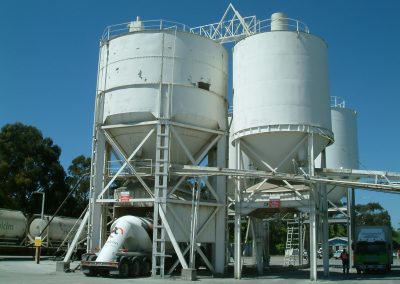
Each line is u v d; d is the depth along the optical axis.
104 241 28.97
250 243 71.19
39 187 61.16
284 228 87.31
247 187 31.55
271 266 41.50
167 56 28.70
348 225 44.16
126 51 29.14
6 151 59.81
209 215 28.91
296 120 26.41
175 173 27.36
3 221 41.06
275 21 29.20
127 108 28.30
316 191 26.95
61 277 24.17
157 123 27.61
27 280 22.19
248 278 26.55
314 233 25.55
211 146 29.72
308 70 27.34
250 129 27.17
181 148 28.81
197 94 29.05
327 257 28.77
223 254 28.83
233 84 29.48
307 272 32.66
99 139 29.12
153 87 28.27
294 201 26.38
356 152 44.75
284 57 27.31
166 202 26.66
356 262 36.03
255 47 28.00
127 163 27.75
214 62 30.53
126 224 26.48
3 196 53.62
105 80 29.59
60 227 44.72
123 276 24.69
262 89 27.20
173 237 25.91
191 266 25.44
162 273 25.62
